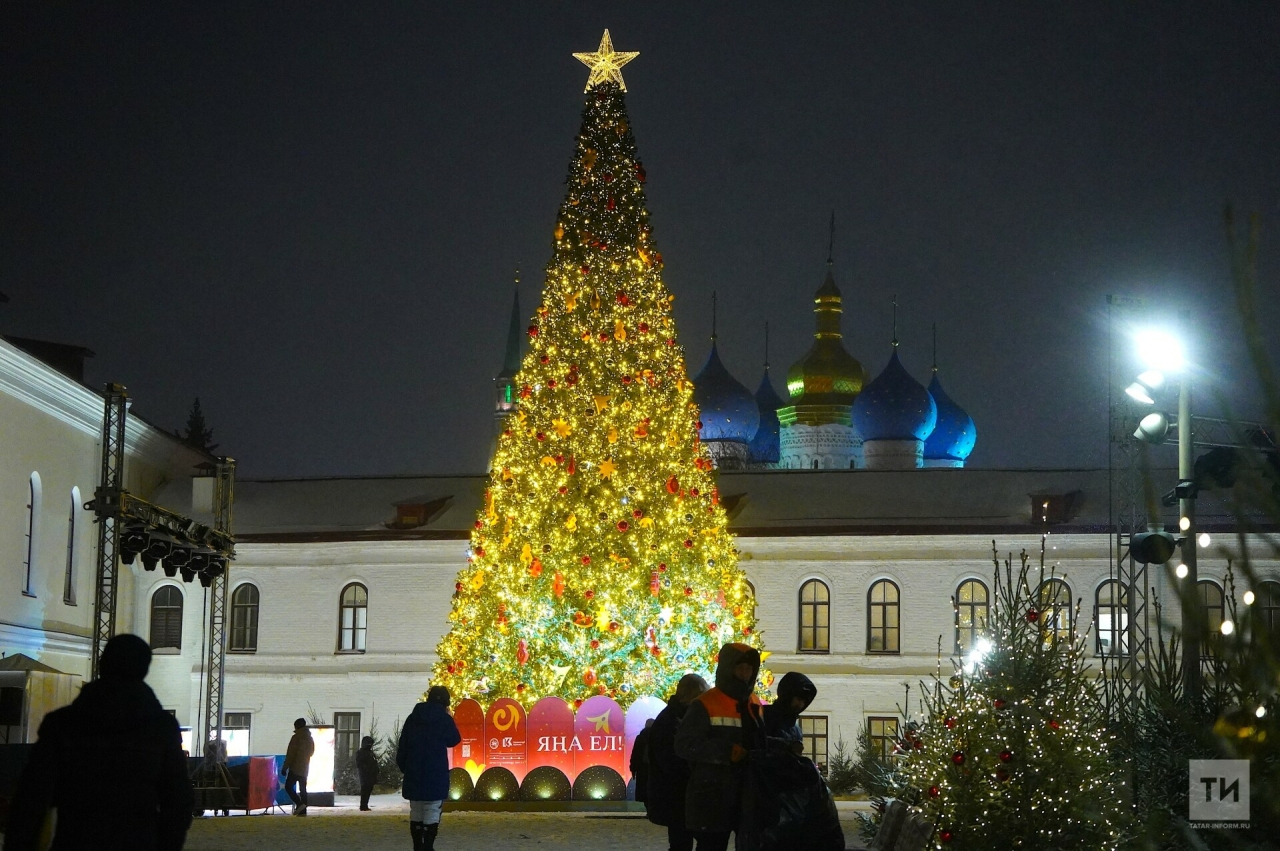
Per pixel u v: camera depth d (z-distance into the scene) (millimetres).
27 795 9508
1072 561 53969
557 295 40969
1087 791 19859
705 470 40812
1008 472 58875
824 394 94500
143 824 9664
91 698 9758
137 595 58281
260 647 58500
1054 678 20719
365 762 40719
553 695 39375
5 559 46000
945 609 55000
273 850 25906
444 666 40781
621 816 35406
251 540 58906
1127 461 37688
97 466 53531
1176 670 22656
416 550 57969
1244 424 8086
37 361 46875
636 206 41562
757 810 13984
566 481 39562
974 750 20125
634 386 40094
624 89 42469
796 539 56031
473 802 37781
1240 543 7910
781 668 55656
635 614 39125
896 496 58125
